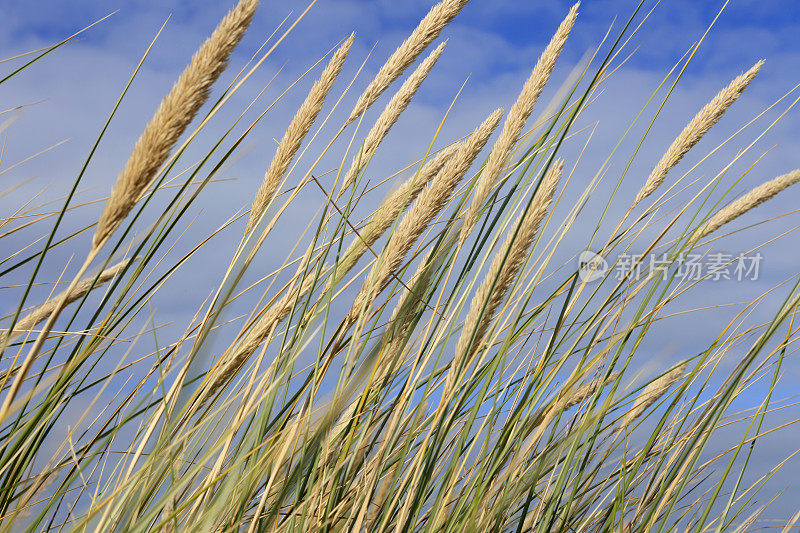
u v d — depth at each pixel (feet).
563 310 4.96
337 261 4.92
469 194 5.00
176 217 4.71
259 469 4.71
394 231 4.74
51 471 4.89
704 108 5.35
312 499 4.74
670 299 5.33
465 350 4.70
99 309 4.66
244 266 4.81
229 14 4.28
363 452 4.91
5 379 4.86
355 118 5.19
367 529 4.81
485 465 4.83
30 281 4.37
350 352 4.76
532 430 5.07
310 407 4.76
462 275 4.92
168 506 4.72
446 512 4.91
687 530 5.41
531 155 4.89
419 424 5.00
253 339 4.98
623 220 5.28
